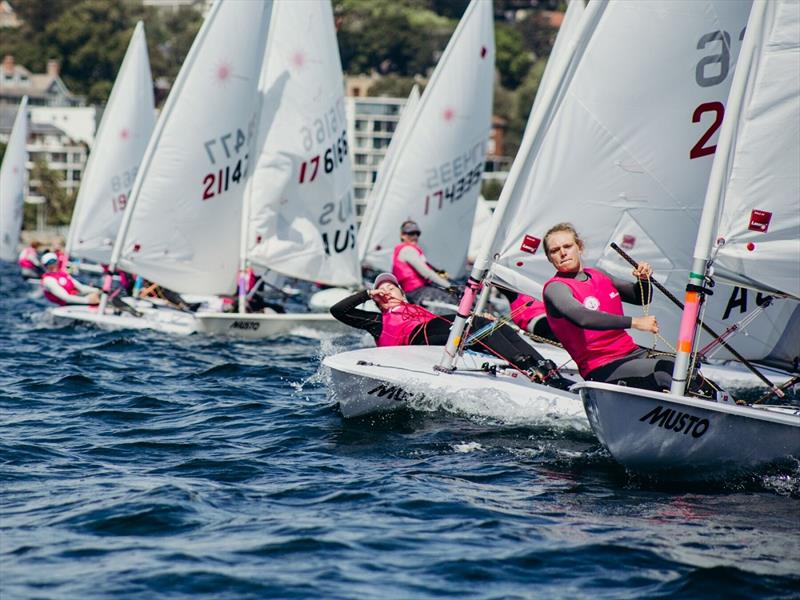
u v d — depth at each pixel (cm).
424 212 8131
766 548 2447
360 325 4231
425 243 8188
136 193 6450
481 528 2553
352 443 3416
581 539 2488
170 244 6512
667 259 3584
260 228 6788
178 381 4672
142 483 2917
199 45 6369
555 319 3145
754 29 2942
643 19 3472
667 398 2870
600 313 2983
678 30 3475
